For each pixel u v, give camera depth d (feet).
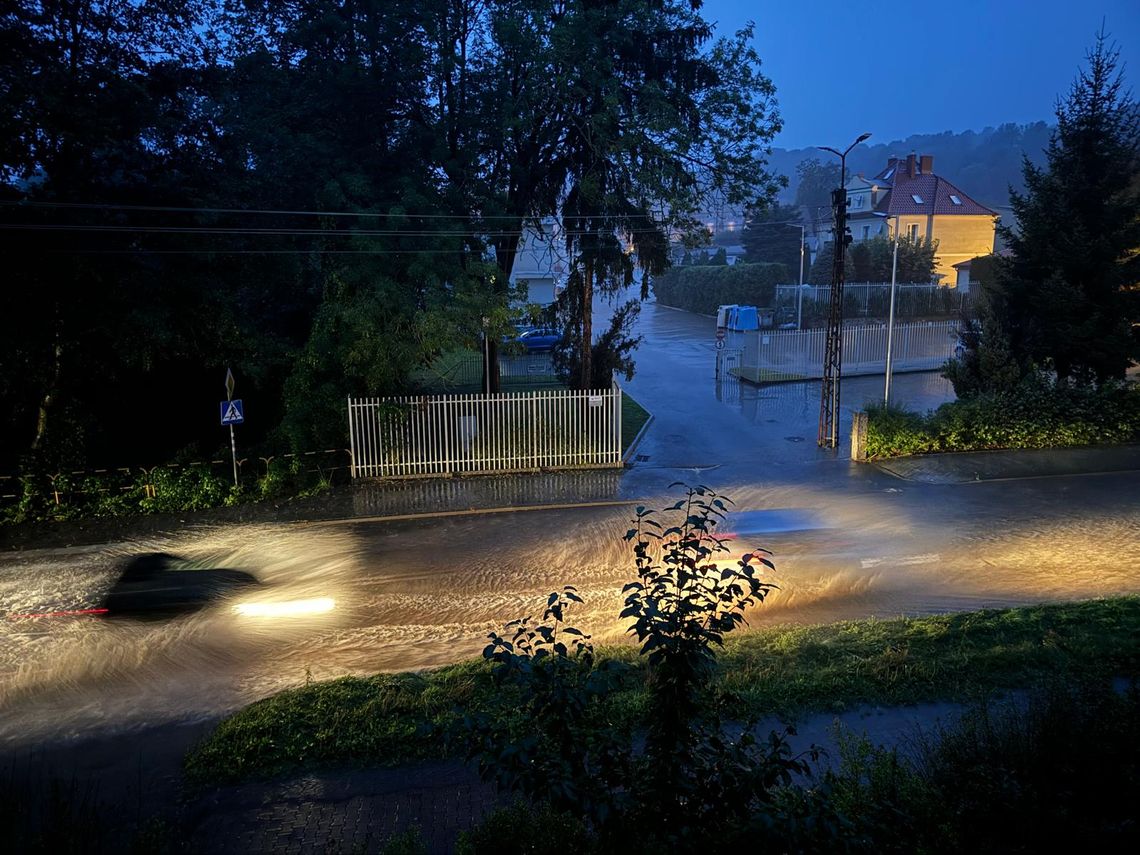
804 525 48.80
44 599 39.19
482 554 45.39
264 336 61.52
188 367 70.13
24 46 48.78
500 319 60.03
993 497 53.98
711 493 14.65
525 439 64.49
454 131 68.28
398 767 20.94
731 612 12.94
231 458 60.75
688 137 63.62
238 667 31.58
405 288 60.39
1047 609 31.07
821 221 209.97
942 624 29.66
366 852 16.15
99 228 48.65
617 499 56.24
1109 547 43.65
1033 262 72.64
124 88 50.72
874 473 61.05
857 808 13.89
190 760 22.26
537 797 10.77
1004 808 13.00
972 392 73.67
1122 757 13.76
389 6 62.75
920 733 19.94
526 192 70.69
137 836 17.54
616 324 76.69
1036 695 18.98
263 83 64.18
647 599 12.62
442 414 63.41
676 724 11.81
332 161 62.90
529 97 64.18
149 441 69.62
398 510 54.65
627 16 64.85
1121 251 70.44
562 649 12.68
